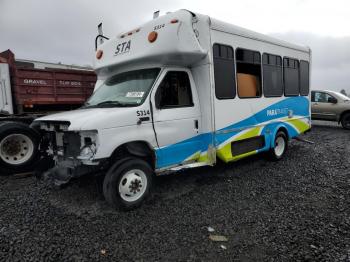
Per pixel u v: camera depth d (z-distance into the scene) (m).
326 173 6.75
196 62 5.73
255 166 7.47
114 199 4.57
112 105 5.12
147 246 3.65
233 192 5.53
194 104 5.70
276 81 7.71
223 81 5.97
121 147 4.80
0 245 3.64
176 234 3.95
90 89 9.46
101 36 6.91
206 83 5.66
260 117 7.11
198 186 5.89
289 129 8.36
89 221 4.34
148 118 4.93
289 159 8.24
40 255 3.43
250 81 6.76
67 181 4.64
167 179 6.35
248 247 3.61
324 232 3.95
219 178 6.42
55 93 8.59
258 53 7.00
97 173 4.94
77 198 5.25
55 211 4.68
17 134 6.57
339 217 4.41
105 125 4.39
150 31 5.38
